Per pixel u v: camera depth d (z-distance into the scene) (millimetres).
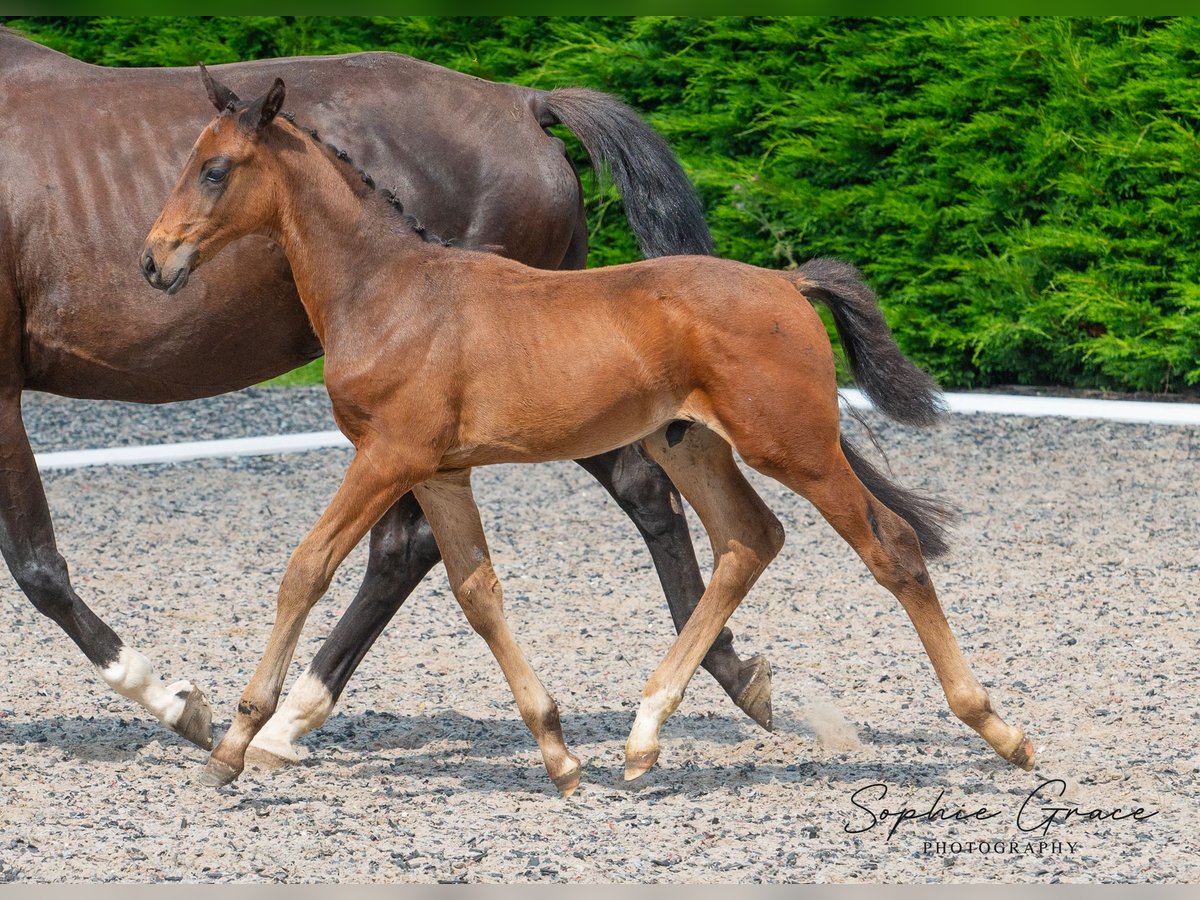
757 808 8258
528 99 9891
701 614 8609
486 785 8789
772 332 7906
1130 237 20719
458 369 7988
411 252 8195
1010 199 21422
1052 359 22203
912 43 21891
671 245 9688
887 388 8430
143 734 9797
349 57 9805
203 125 9328
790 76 23000
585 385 7930
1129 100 20500
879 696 10508
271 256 9008
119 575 13953
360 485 8062
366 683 10977
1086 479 17188
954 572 13656
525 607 12914
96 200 9070
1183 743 9195
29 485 9062
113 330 9141
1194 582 13133
